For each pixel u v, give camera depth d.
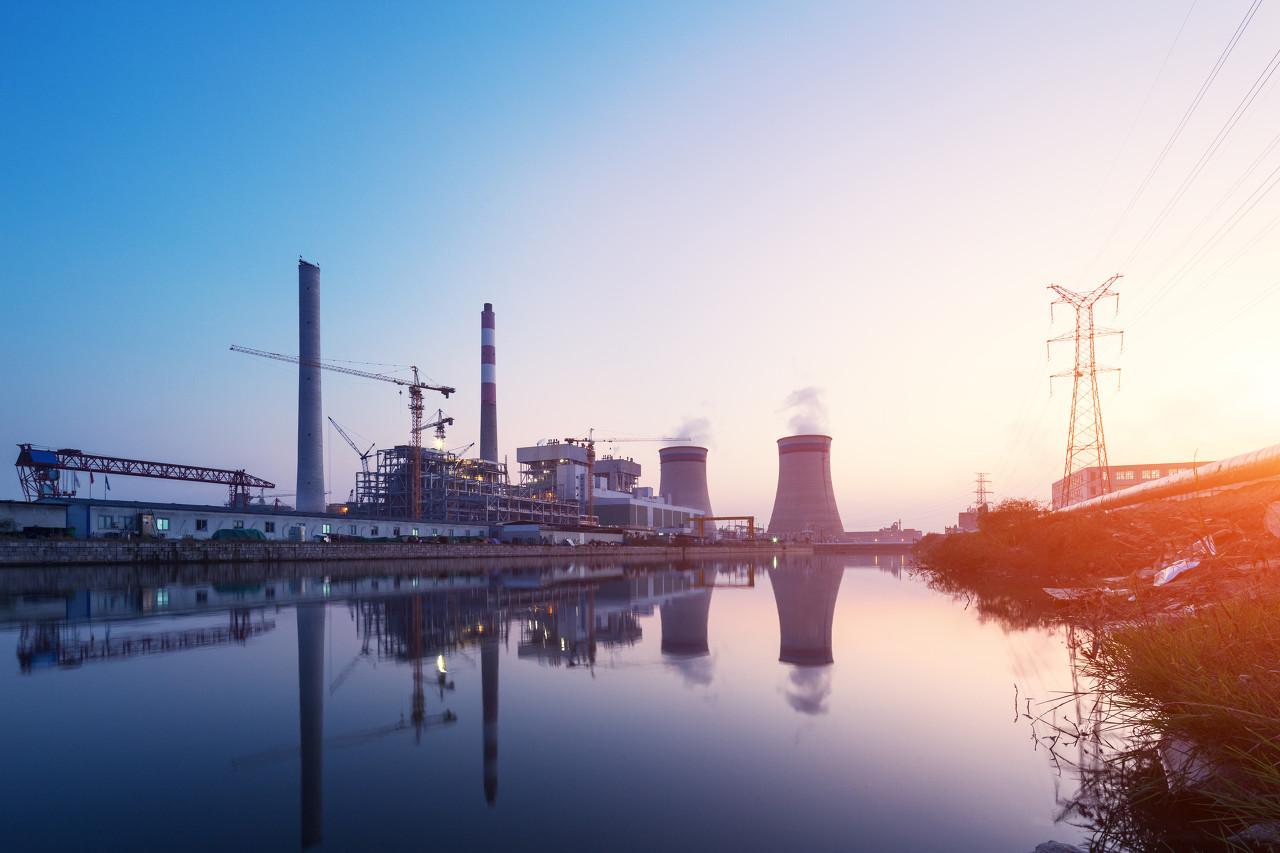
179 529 51.84
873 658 13.12
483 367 137.12
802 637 15.99
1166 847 5.04
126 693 10.24
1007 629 16.44
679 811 5.95
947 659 12.89
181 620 18.67
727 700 9.89
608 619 19.66
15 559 37.88
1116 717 8.34
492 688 10.67
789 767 7.08
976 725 8.51
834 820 5.75
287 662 12.72
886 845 5.25
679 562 78.75
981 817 5.75
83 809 5.99
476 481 109.75
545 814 5.88
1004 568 37.09
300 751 7.61
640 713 9.18
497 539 85.50
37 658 13.06
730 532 194.25
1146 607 14.21
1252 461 26.39
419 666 12.42
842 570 56.72
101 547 41.19
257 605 22.66
